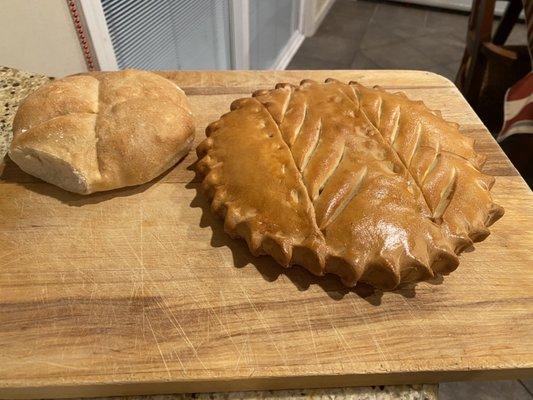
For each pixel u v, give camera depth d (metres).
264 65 0.94
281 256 0.27
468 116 0.41
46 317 0.26
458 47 1.11
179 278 0.28
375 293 0.28
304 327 0.26
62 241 0.30
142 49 0.53
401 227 0.27
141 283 0.28
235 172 0.30
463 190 0.29
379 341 0.26
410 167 0.30
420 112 0.34
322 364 0.24
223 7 0.69
